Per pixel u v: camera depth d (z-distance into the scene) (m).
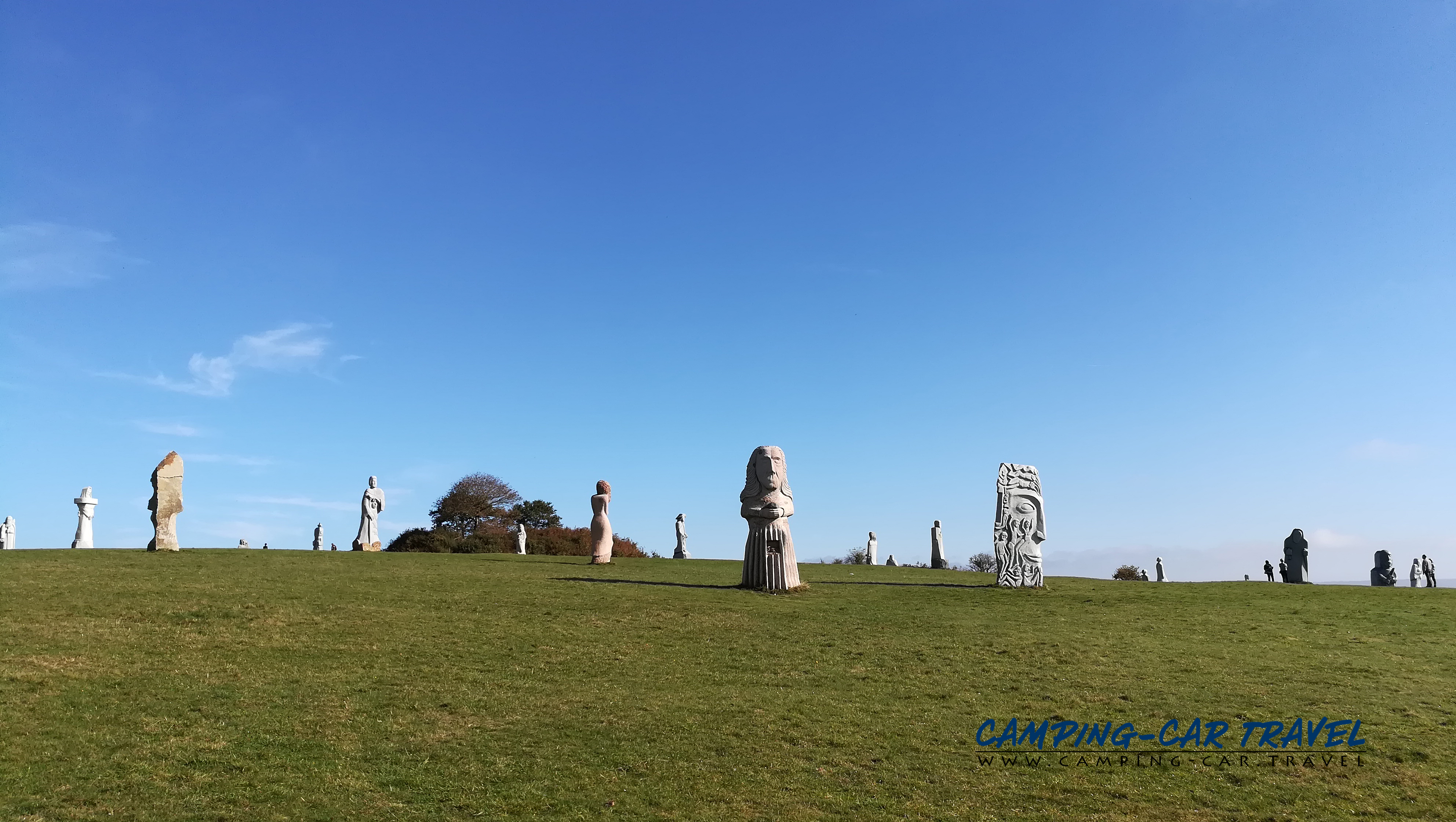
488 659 21.61
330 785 14.15
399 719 17.22
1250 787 15.29
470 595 29.31
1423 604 32.56
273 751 15.31
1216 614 30.19
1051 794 14.90
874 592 33.88
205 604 25.44
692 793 14.46
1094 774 15.73
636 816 13.56
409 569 36.19
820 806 14.21
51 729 15.62
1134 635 26.55
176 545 38.84
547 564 41.25
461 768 15.06
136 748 15.09
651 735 16.91
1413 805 14.56
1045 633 26.61
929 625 27.42
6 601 24.41
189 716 16.70
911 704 19.28
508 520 83.69
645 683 20.36
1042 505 36.75
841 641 24.83
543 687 19.67
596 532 41.22
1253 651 24.67
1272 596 34.22
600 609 27.86
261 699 17.89
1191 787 15.27
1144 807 14.50
